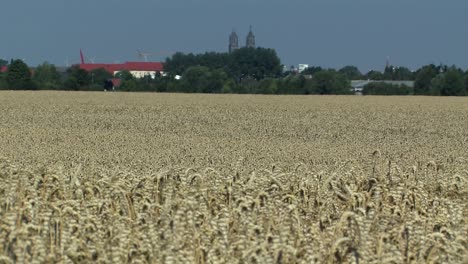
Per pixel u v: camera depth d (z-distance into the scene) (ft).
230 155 176.35
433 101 606.96
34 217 70.44
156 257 61.46
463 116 437.17
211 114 437.17
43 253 60.39
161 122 378.32
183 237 64.54
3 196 80.28
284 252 60.59
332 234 67.41
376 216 76.13
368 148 225.35
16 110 442.50
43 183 87.81
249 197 78.23
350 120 405.59
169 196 78.84
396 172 110.32
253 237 65.36
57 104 498.28
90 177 98.53
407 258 64.95
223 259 60.90
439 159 174.19
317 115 438.40
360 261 61.62
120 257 61.26
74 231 68.08
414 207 84.64
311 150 208.03
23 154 169.27
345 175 105.40
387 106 523.29
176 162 148.66
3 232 64.85
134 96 647.56
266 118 412.36
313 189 91.25
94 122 372.38
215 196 82.53
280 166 140.97
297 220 68.13
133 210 78.13
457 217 78.95
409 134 328.29
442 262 63.36
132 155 170.71
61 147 201.67
